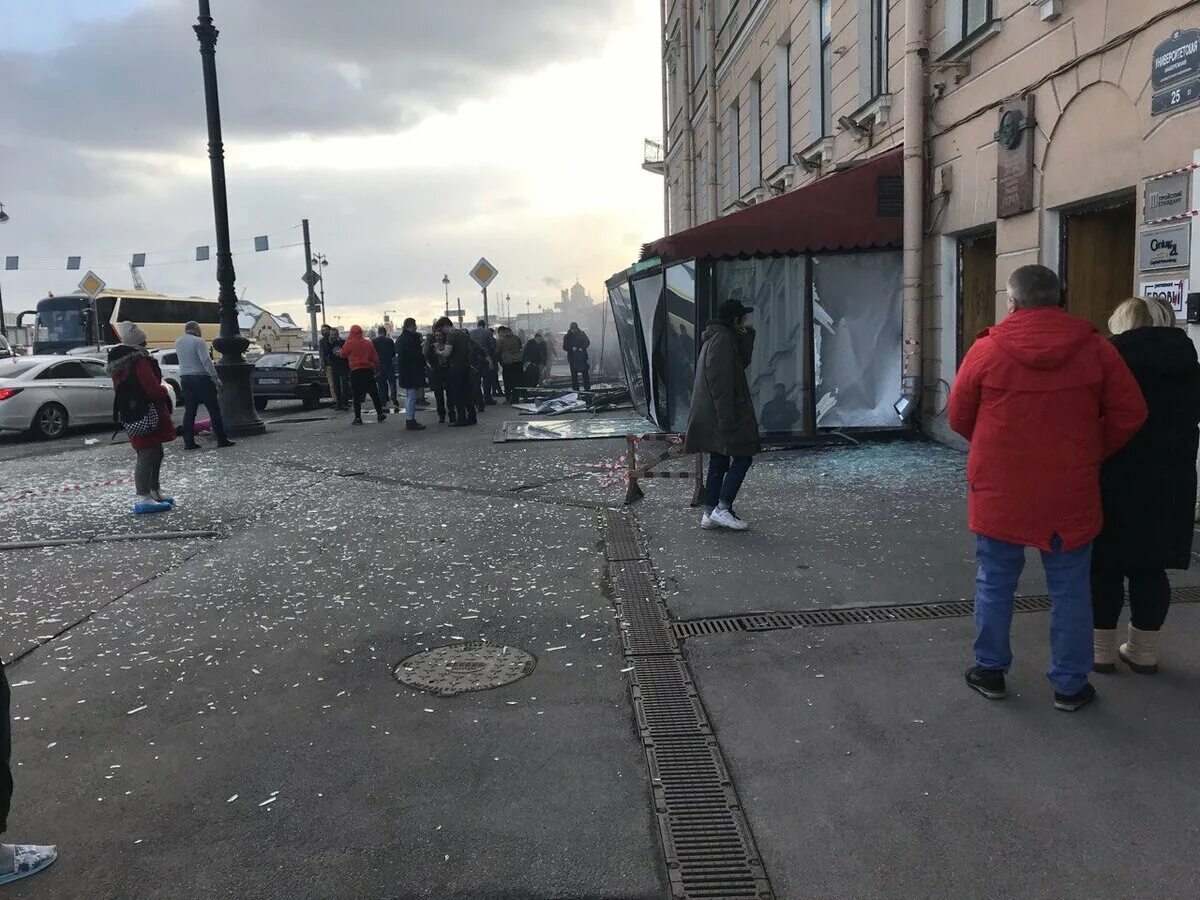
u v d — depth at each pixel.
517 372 18.80
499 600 4.96
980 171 8.27
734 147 18.89
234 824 2.82
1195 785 2.86
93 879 2.55
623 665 3.98
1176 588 4.59
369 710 3.61
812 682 3.73
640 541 6.09
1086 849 2.56
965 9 8.68
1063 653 3.34
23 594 5.30
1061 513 3.24
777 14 14.70
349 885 2.51
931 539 5.82
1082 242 7.21
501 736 3.35
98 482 9.55
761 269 9.90
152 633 4.57
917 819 2.74
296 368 19.83
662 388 10.90
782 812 2.80
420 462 10.16
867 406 10.07
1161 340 3.44
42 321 33.34
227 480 9.31
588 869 2.55
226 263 13.41
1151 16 5.89
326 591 5.23
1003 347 3.29
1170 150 5.71
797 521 6.42
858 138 10.97
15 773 3.17
